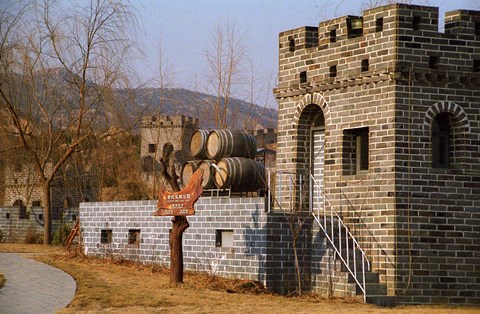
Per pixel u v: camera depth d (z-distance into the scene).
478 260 28.08
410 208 27.50
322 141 30.58
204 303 23.42
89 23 47.91
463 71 28.31
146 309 22.17
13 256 36.12
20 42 47.97
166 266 32.16
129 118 52.06
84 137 49.25
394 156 27.48
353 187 28.55
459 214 28.02
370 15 28.47
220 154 33.19
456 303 27.69
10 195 73.25
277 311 22.33
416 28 28.00
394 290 27.08
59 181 67.75
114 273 30.02
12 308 22.36
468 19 28.58
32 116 52.22
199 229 30.55
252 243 28.44
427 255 27.53
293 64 31.09
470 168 28.27
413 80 27.80
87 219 36.66
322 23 30.09
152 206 33.22
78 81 47.94
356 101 28.70
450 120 28.45
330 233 28.36
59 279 27.98
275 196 31.20
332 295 27.09
